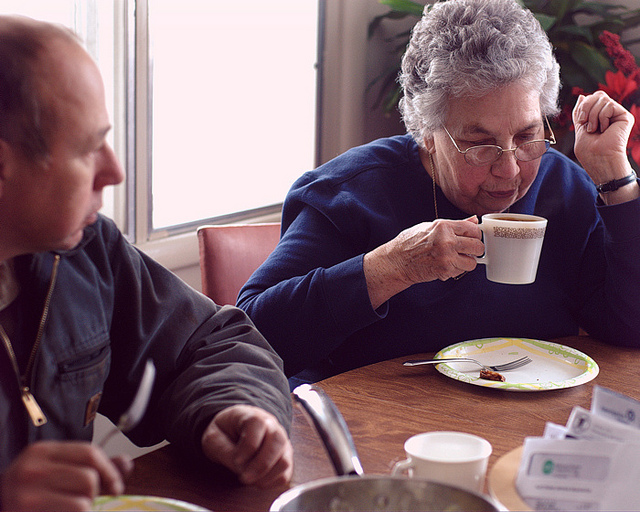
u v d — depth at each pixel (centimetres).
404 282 137
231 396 93
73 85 74
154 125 252
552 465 65
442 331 156
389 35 351
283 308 142
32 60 72
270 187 313
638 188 149
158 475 89
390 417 106
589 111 154
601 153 150
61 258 98
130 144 235
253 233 192
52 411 94
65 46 75
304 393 74
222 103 280
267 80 302
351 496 62
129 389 110
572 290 167
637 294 146
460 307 156
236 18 280
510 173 143
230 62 281
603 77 262
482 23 138
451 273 134
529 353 138
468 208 158
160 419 103
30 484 56
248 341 112
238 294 173
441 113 145
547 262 166
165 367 110
